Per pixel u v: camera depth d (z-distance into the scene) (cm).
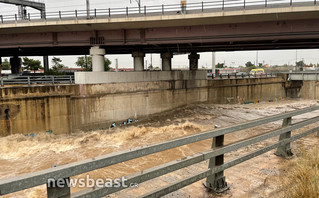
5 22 2375
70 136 2136
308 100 5056
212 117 2886
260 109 3550
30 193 656
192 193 322
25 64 6088
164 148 243
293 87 5450
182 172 470
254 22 2248
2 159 1415
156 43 2486
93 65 2566
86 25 2323
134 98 2728
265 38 2270
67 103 2203
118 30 2489
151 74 2930
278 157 473
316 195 275
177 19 2178
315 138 629
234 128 319
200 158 280
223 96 3941
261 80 4600
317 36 2152
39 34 2566
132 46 2864
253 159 468
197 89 3553
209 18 2153
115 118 2561
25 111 2003
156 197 237
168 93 3125
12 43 2609
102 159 198
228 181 366
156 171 239
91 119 2381
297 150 512
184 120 2728
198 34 2377
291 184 334
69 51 3569
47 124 2106
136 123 2648
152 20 2205
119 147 1617
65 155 1472
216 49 3491
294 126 443
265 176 383
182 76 3328
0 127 1903
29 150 1587
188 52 3788
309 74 4794
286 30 2197
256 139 358
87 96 2341
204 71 3694
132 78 2723
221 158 317
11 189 153
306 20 2142
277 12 1986
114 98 2548
